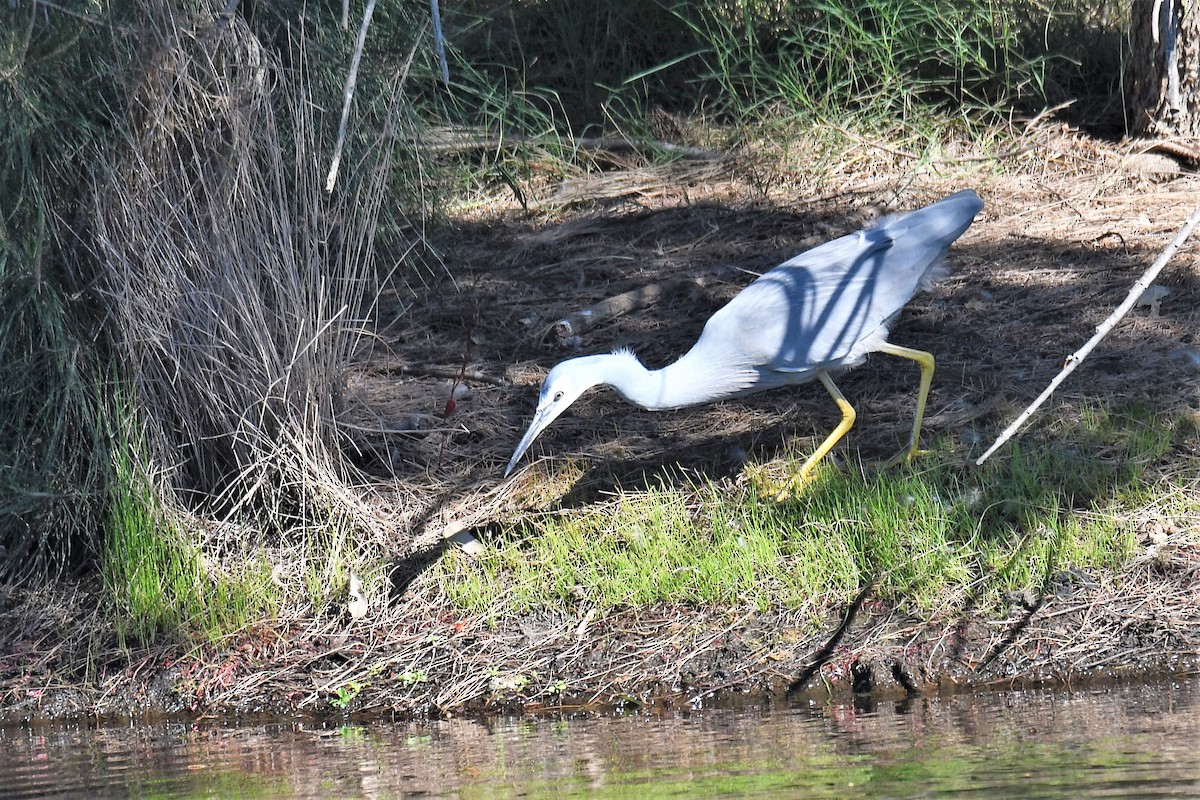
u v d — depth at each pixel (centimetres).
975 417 1156
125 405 1107
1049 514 1024
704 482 1140
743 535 1047
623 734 870
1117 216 1523
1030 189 1633
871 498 1042
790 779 736
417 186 1562
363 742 894
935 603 980
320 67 1270
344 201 1209
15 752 920
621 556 1046
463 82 1839
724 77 1884
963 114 1784
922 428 1159
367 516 1121
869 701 909
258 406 1113
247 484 1132
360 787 776
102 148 1076
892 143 1784
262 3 1175
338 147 650
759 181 1723
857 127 1811
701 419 1238
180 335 1094
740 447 1180
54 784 824
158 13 1053
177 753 891
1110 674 913
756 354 1084
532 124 1898
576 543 1074
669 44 1991
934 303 1376
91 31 1063
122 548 1076
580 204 1748
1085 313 1306
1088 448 1092
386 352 1398
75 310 1114
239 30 1100
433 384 1330
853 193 1670
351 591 1059
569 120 1936
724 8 1953
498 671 988
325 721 961
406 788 768
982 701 885
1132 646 931
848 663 949
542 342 1402
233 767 843
